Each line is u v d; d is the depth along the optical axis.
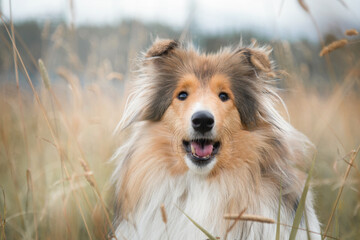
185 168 3.65
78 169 5.08
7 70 5.66
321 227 4.44
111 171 5.46
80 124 5.45
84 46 7.80
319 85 6.48
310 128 6.00
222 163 3.64
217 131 3.51
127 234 3.71
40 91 5.28
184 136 3.56
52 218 4.34
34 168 5.23
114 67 7.33
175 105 3.71
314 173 4.66
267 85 4.07
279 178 3.64
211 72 3.75
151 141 3.77
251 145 3.67
